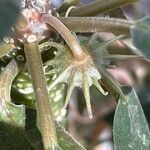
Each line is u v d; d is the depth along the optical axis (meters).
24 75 0.08
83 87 0.07
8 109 0.07
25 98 0.08
